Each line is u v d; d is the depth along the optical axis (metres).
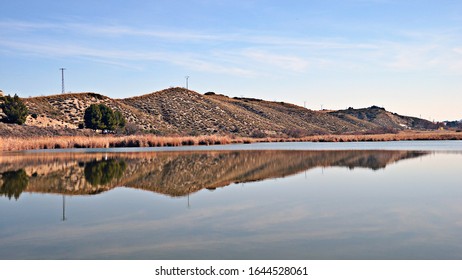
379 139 76.31
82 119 94.88
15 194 17.47
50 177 22.58
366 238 10.74
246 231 11.41
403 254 9.55
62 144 54.00
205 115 118.38
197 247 10.13
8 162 31.67
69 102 102.00
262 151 44.44
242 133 107.25
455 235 10.91
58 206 14.93
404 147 50.78
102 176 22.92
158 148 52.84
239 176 22.55
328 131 139.25
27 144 50.44
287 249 9.94
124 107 109.88
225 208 14.30
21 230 11.80
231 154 39.69
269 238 10.78
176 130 103.12
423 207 14.30
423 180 20.58
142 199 16.11
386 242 10.41
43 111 91.88
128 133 88.50
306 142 73.00
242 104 151.00
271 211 13.81
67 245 10.41
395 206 14.49
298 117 153.50
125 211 13.99
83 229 11.82
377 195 16.59
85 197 16.66
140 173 24.11
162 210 14.07
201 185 19.45
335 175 22.72
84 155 39.38
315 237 10.86
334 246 10.13
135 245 10.34
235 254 9.65
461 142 67.00
